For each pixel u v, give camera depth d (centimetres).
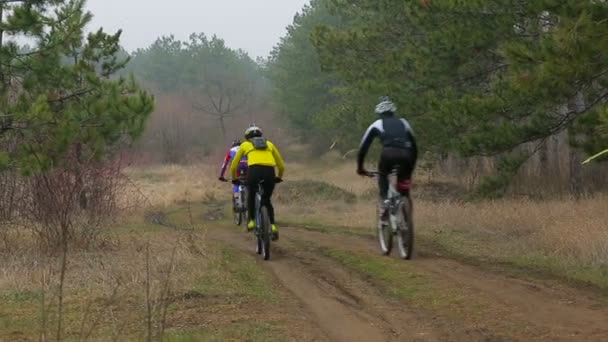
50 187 1517
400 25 3156
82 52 1983
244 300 1016
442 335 839
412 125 2597
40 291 1090
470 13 2209
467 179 3266
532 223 1769
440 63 2541
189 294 1027
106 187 1797
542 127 2038
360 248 1564
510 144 2073
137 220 2464
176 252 1379
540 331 830
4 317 928
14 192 1644
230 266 1314
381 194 1402
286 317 921
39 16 1511
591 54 1437
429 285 1109
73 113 1498
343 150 7319
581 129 1936
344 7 3922
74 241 1509
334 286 1155
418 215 2162
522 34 2194
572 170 2505
